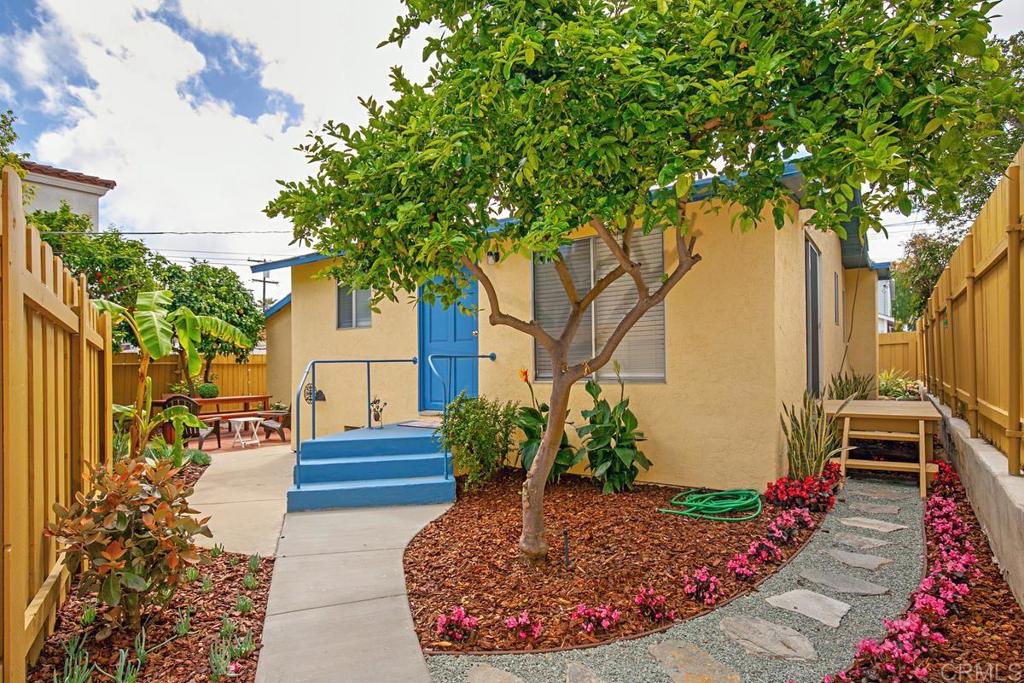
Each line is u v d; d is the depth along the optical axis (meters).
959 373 6.40
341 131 4.16
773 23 2.88
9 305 2.22
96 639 2.87
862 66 2.57
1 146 9.27
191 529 3.11
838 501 5.37
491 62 2.96
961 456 5.65
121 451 6.45
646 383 6.26
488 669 2.80
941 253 13.69
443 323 8.38
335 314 9.78
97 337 4.11
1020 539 3.20
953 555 3.87
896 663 2.55
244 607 3.37
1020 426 3.82
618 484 5.90
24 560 2.38
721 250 5.87
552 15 2.79
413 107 4.16
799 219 6.69
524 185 3.67
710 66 3.04
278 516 5.49
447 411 6.45
